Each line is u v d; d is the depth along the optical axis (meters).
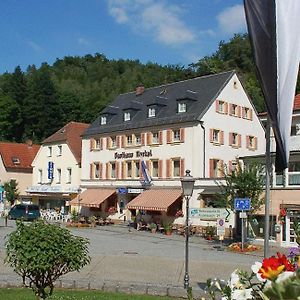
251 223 37.09
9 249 11.91
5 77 111.94
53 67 151.00
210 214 37.00
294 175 34.81
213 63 95.25
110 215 53.09
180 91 51.53
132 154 51.16
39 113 101.31
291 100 8.34
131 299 15.28
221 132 47.12
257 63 8.36
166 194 46.09
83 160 57.69
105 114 56.31
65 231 12.29
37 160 66.25
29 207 56.88
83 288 17.27
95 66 146.50
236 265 24.23
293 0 8.41
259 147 50.91
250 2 8.45
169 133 47.41
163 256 27.39
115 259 25.16
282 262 3.53
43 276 12.18
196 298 15.34
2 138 100.31
